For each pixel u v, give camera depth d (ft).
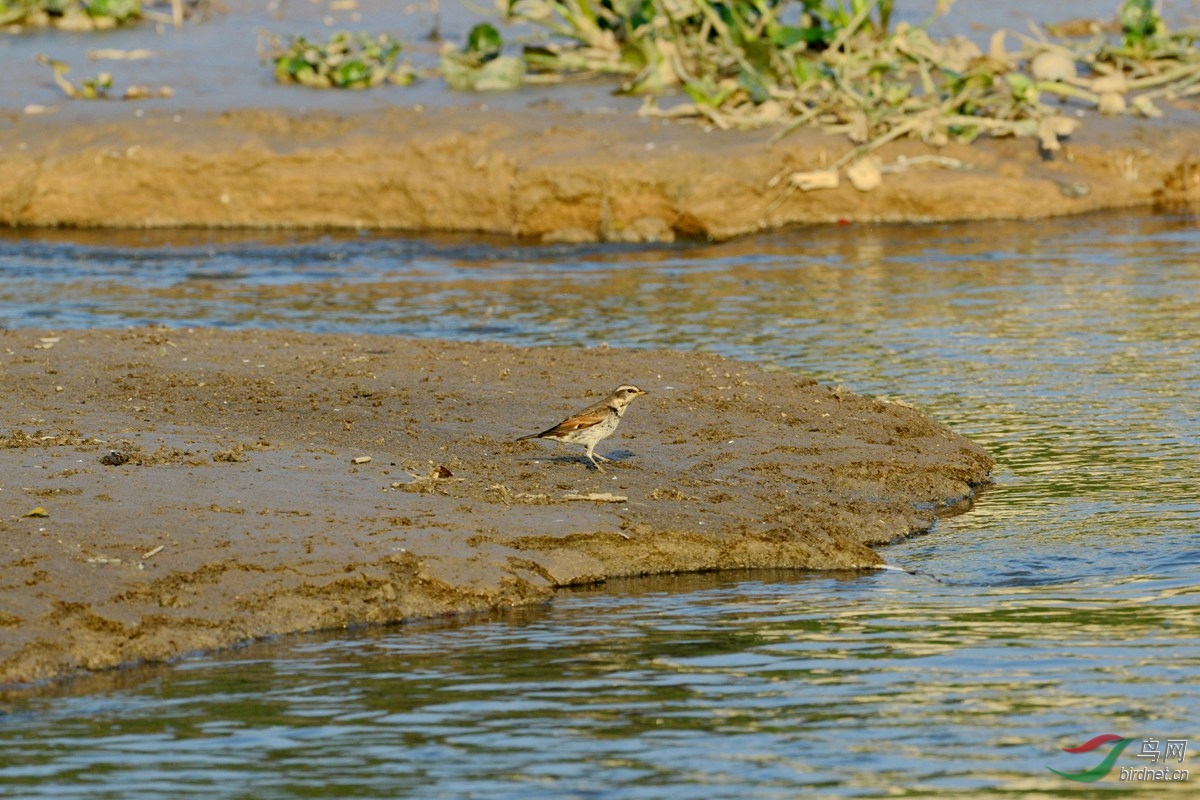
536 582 50.93
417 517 53.67
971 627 46.98
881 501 60.64
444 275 122.52
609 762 37.32
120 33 193.77
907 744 38.19
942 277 115.65
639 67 158.40
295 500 54.60
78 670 43.65
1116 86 152.76
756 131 144.25
